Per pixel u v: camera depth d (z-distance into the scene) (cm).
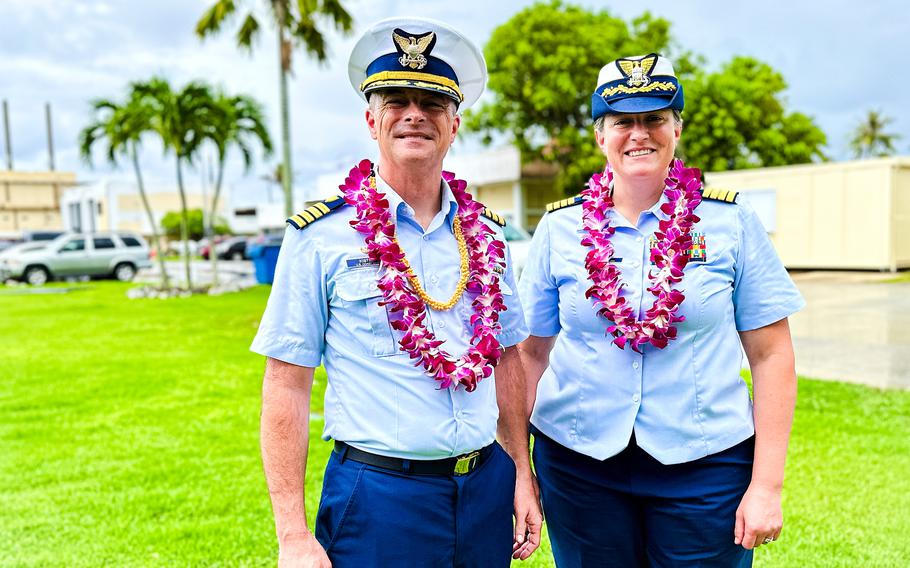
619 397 176
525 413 192
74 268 1916
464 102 185
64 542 300
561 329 194
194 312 1105
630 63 172
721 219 173
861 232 1472
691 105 2058
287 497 155
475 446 162
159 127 1356
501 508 170
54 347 793
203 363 679
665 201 177
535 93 1894
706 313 169
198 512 329
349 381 159
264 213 4822
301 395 160
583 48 1900
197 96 1366
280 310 157
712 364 172
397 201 162
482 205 186
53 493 353
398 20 159
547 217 194
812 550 277
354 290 157
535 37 1900
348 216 162
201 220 4666
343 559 158
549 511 195
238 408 509
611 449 175
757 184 1638
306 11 1182
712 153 2058
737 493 172
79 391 570
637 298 175
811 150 2209
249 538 302
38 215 5988
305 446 160
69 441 436
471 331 167
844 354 640
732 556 175
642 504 180
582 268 182
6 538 304
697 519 171
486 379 171
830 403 470
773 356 174
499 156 2148
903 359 613
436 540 157
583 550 188
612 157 178
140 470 383
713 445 171
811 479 343
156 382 598
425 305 161
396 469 155
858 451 379
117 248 1991
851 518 303
